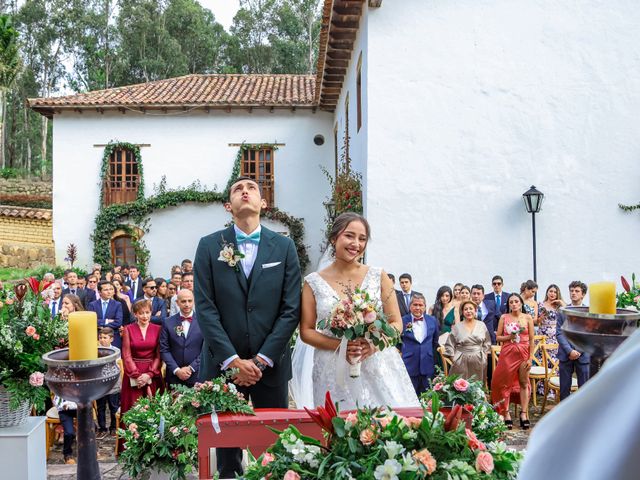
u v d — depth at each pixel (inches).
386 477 81.9
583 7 441.1
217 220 805.9
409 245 440.1
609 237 442.0
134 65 2015.3
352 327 136.9
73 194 801.6
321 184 816.9
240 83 911.7
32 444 155.9
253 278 154.9
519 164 441.4
